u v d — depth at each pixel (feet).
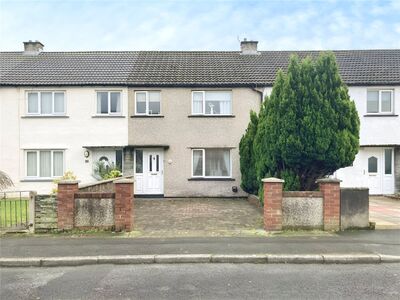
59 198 29.30
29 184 54.70
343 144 31.12
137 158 55.47
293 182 32.89
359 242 25.79
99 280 19.57
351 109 32.12
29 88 54.95
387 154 55.16
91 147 54.65
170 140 54.95
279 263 22.49
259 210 40.86
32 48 64.39
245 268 21.52
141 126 55.06
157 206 44.78
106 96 55.42
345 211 29.73
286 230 29.45
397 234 28.19
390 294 17.30
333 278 19.65
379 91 54.49
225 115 54.75
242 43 65.36
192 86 54.85
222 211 40.29
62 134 54.95
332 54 32.58
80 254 23.32
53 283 19.17
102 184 38.70
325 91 31.73
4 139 54.85
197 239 26.76
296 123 31.78
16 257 22.79
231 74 57.16
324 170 33.19
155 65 60.49
